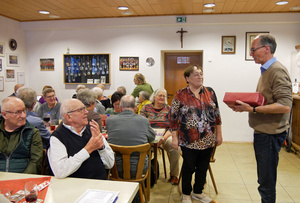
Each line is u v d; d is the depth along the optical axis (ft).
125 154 7.77
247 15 16.85
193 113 8.07
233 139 18.26
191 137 8.14
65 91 20.04
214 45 17.87
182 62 19.69
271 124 6.54
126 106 8.62
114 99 12.46
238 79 17.88
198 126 8.05
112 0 13.91
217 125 8.71
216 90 18.11
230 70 17.88
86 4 14.69
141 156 7.90
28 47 20.10
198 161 8.80
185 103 8.17
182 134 8.32
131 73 18.98
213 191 10.32
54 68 19.93
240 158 14.55
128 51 18.81
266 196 6.83
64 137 6.05
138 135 8.21
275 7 15.42
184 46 18.16
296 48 16.74
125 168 7.91
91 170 6.09
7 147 6.66
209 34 17.84
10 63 18.40
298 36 17.07
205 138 8.13
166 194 10.06
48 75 20.08
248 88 17.83
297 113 15.12
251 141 18.08
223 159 14.38
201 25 17.83
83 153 5.73
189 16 17.35
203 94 8.20
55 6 15.15
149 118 11.80
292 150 15.87
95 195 4.63
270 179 6.74
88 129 6.42
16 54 18.97
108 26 18.40
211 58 17.95
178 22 17.43
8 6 15.10
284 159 14.32
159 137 9.79
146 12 16.76
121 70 19.06
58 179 5.46
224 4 14.74
